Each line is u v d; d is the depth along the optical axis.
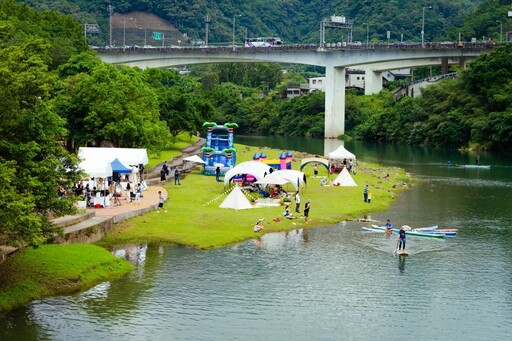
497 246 79.06
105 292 59.88
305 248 75.88
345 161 133.00
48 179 59.31
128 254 71.12
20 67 58.38
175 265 68.06
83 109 110.88
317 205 98.44
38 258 62.66
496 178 140.12
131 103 116.00
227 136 127.94
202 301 58.72
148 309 56.50
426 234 83.38
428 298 61.16
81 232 71.50
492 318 56.97
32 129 59.06
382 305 59.19
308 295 61.03
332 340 51.94
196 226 81.62
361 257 73.06
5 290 56.81
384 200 107.44
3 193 51.69
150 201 90.88
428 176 142.62
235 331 52.97
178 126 167.38
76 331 51.84
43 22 173.50
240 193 93.38
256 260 70.69
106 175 84.00
